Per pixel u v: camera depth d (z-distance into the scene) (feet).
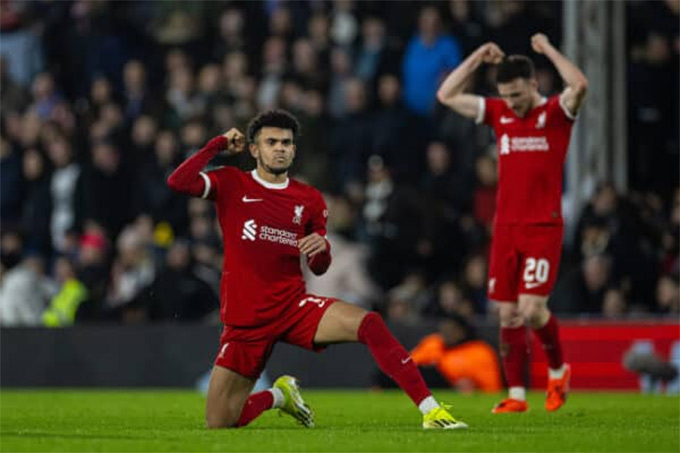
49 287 165.68
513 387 95.04
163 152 169.27
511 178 92.07
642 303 146.20
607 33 150.00
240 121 168.45
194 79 185.47
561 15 164.76
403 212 153.58
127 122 181.78
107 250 171.12
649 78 159.74
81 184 172.65
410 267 153.89
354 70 173.37
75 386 145.28
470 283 147.33
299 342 74.28
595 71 149.28
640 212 147.95
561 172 91.76
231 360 75.15
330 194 158.81
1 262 168.35
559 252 92.22
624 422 84.02
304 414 79.36
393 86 165.89
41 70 196.75
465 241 154.61
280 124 74.49
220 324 142.31
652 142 159.74
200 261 152.35
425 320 147.33
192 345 142.61
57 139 178.09
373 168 156.25
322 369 140.67
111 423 86.07
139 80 183.32
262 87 174.19
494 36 165.58
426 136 165.37
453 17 167.73
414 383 72.13
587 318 137.39
